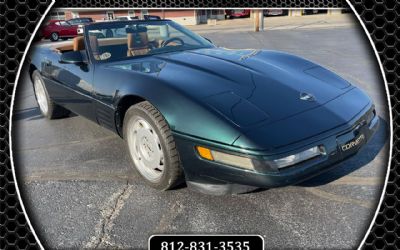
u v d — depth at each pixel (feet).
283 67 9.24
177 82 7.98
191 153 7.27
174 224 7.50
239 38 42.27
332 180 8.77
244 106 7.27
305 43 34.37
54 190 8.89
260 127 6.84
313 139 6.84
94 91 9.84
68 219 7.77
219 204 8.06
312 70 9.25
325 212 7.64
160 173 8.32
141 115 8.11
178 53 10.56
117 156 10.67
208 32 52.54
